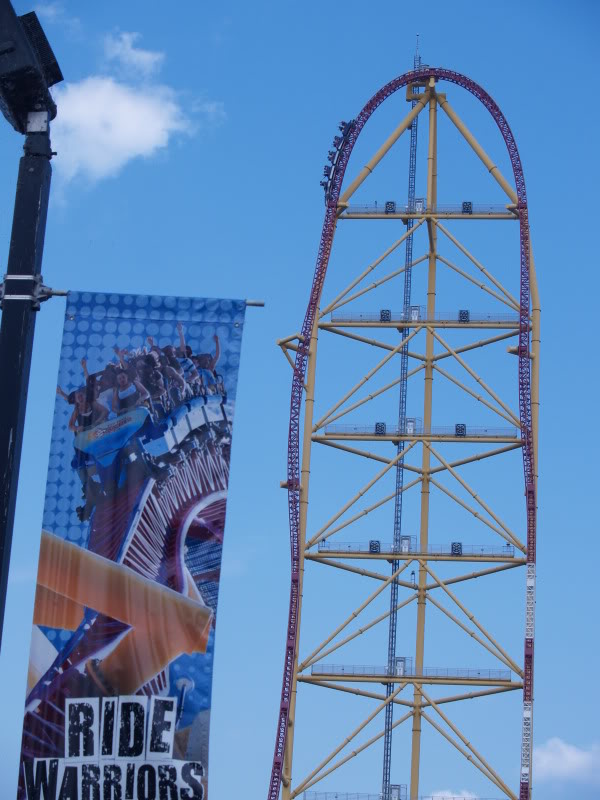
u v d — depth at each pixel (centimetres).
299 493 11556
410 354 12175
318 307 11988
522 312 11862
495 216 12169
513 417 11688
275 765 10912
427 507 11906
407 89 12569
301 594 11394
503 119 12394
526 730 10969
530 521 11462
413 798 11281
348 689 11294
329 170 12212
